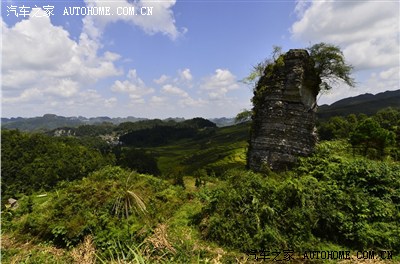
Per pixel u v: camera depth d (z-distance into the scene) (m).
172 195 13.75
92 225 9.89
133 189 12.43
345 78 19.78
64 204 11.81
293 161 17.03
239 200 10.49
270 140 17.83
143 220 10.25
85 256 8.43
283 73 18.08
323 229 9.32
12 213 13.37
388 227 8.88
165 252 8.16
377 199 9.88
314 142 17.73
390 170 11.45
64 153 62.72
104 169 16.58
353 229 8.95
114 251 8.43
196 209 12.16
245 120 22.16
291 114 17.66
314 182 11.09
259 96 19.25
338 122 53.34
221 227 9.54
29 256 9.00
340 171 11.96
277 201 10.14
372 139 20.27
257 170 17.94
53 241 9.97
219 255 8.39
